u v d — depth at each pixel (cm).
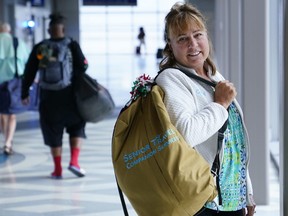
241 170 242
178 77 230
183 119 220
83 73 628
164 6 3038
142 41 2948
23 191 598
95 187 612
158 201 217
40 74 627
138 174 218
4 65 755
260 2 500
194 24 234
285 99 282
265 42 503
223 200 237
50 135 641
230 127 240
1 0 1550
